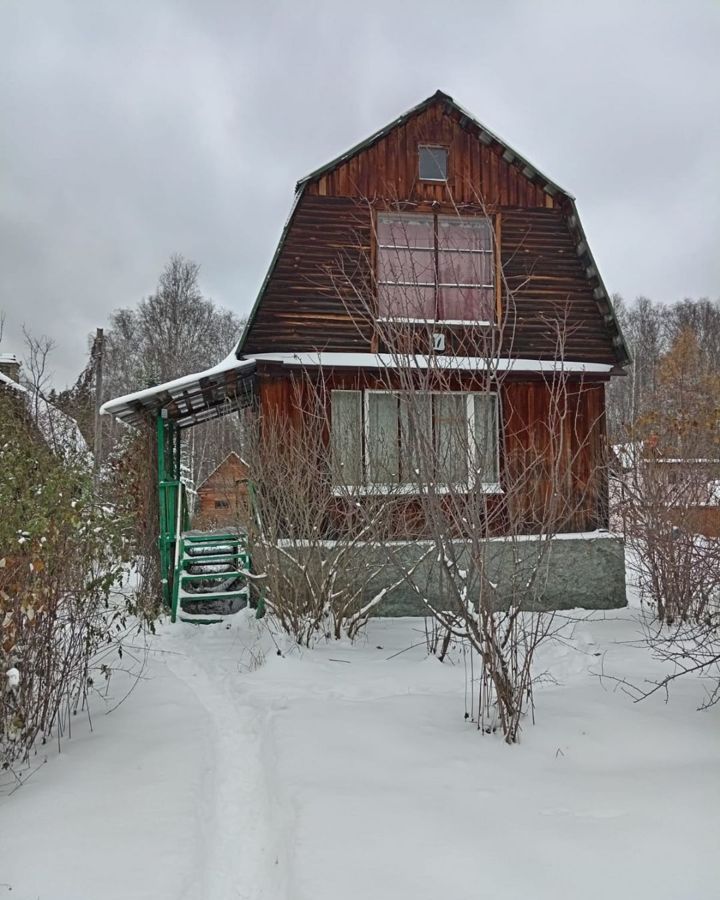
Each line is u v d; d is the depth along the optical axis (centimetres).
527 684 484
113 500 1105
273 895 308
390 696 568
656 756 430
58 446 689
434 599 895
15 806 375
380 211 1007
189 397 1048
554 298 1037
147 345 4144
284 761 425
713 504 770
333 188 1005
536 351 1017
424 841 325
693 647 668
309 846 321
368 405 981
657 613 854
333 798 370
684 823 338
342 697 570
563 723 484
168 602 984
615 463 911
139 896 288
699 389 945
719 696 542
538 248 1044
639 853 312
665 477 810
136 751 453
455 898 280
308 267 988
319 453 834
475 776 401
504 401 994
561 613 894
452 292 1006
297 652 714
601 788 382
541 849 318
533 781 394
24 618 465
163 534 982
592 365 1019
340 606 766
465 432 490
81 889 294
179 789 392
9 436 602
